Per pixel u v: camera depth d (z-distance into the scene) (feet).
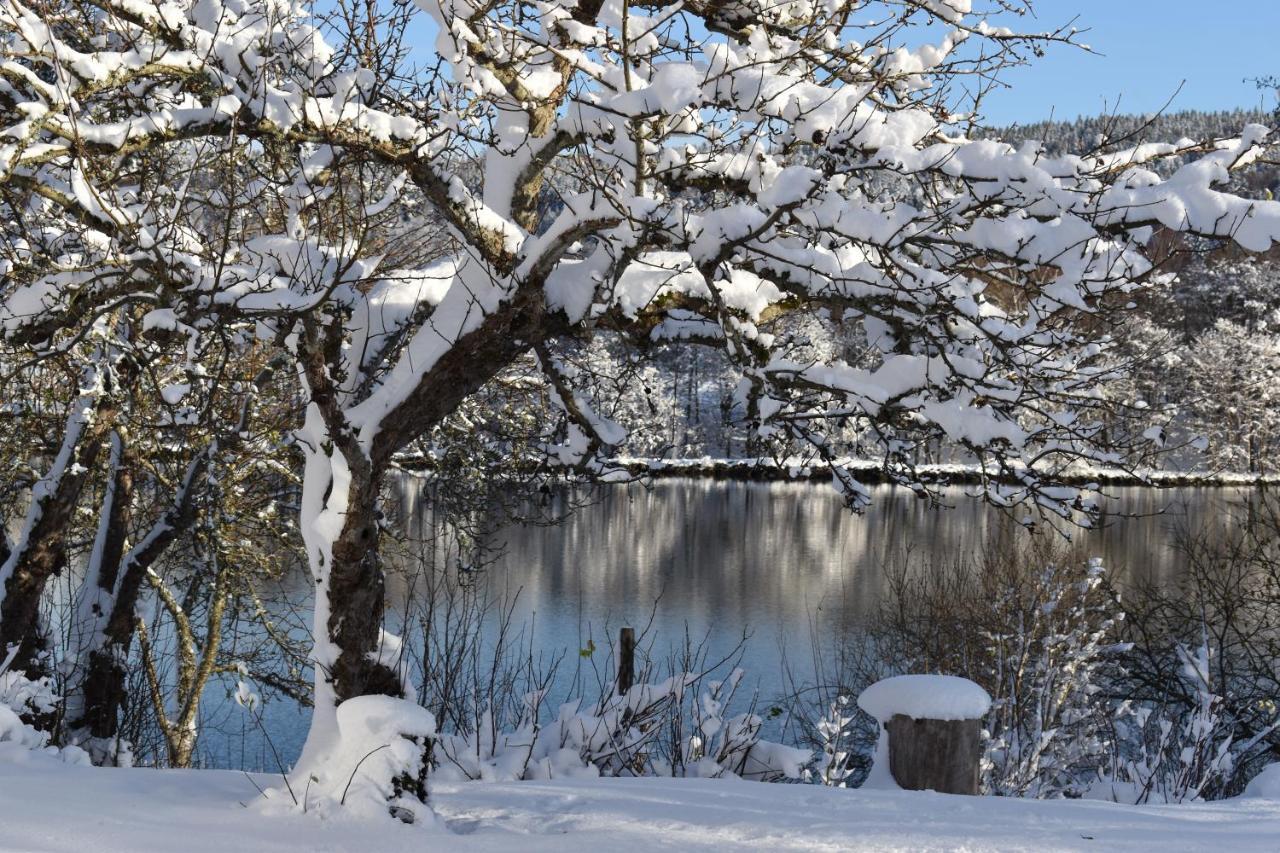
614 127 20.76
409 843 15.24
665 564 102.99
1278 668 44.39
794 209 20.01
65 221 22.98
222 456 38.40
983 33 24.66
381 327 22.21
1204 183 19.01
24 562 36.32
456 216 20.75
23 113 18.33
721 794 18.76
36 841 14.19
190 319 18.81
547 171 24.72
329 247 21.12
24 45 19.20
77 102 19.79
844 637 68.13
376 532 20.43
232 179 18.34
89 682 38.42
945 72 25.12
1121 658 43.86
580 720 24.91
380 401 20.79
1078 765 39.29
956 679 22.04
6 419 36.22
